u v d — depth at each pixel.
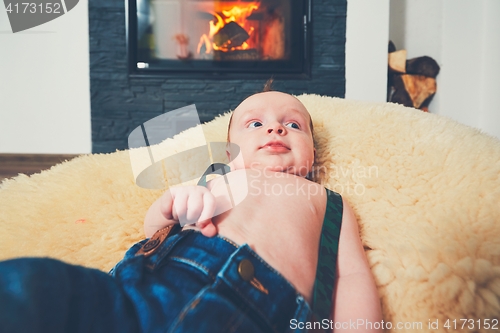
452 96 2.13
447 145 0.68
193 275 0.45
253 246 0.51
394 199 0.64
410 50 2.25
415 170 0.66
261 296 0.45
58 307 0.35
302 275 0.51
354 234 0.60
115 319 0.40
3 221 0.70
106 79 1.88
